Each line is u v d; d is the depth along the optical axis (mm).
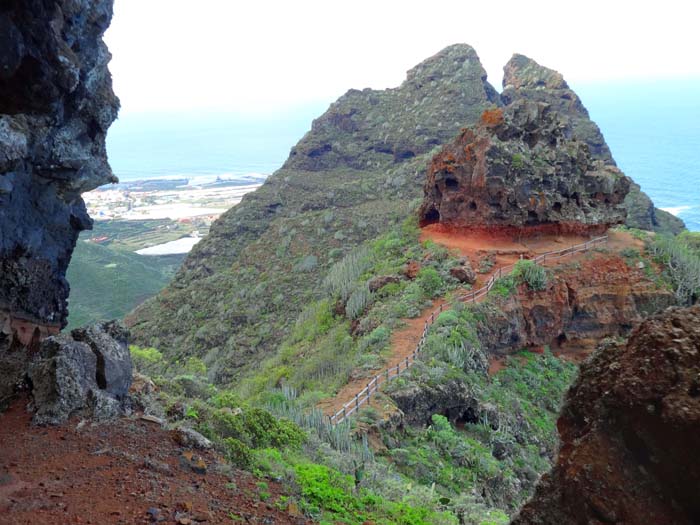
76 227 16094
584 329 30188
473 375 22609
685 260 32625
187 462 9570
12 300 13648
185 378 15258
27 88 10352
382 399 18391
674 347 5828
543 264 30922
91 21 12086
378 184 68688
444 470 16109
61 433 9992
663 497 5715
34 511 7492
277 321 43750
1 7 9336
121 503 7965
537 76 96062
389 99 87625
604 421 6199
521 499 17328
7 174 12344
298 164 81500
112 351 11672
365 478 11891
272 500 9062
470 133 34281
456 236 34500
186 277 64938
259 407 14828
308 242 55500
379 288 31297
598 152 85375
